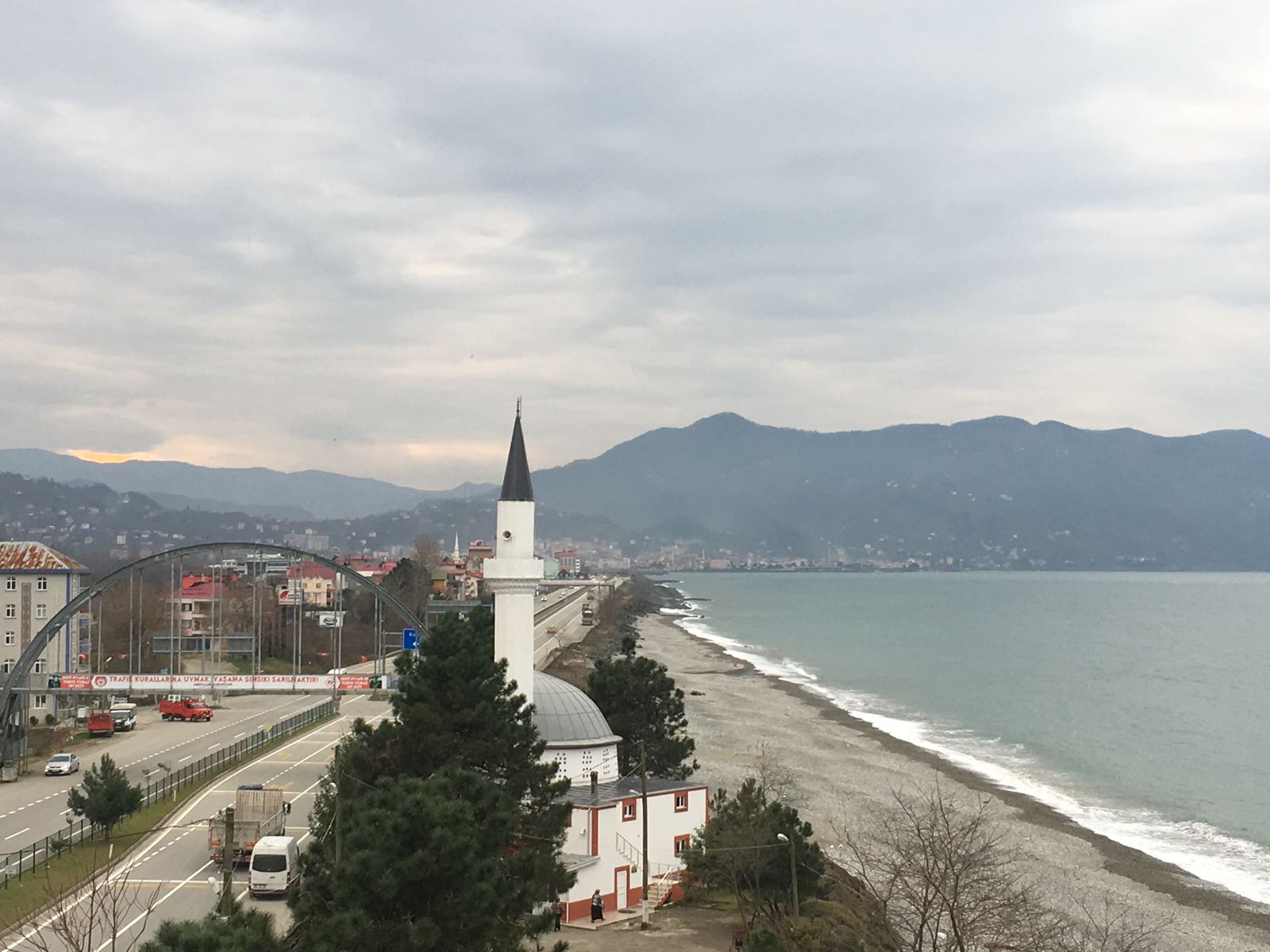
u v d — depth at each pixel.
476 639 74.88
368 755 66.19
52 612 152.75
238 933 36.28
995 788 129.25
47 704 148.75
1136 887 92.62
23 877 71.19
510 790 66.06
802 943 60.12
